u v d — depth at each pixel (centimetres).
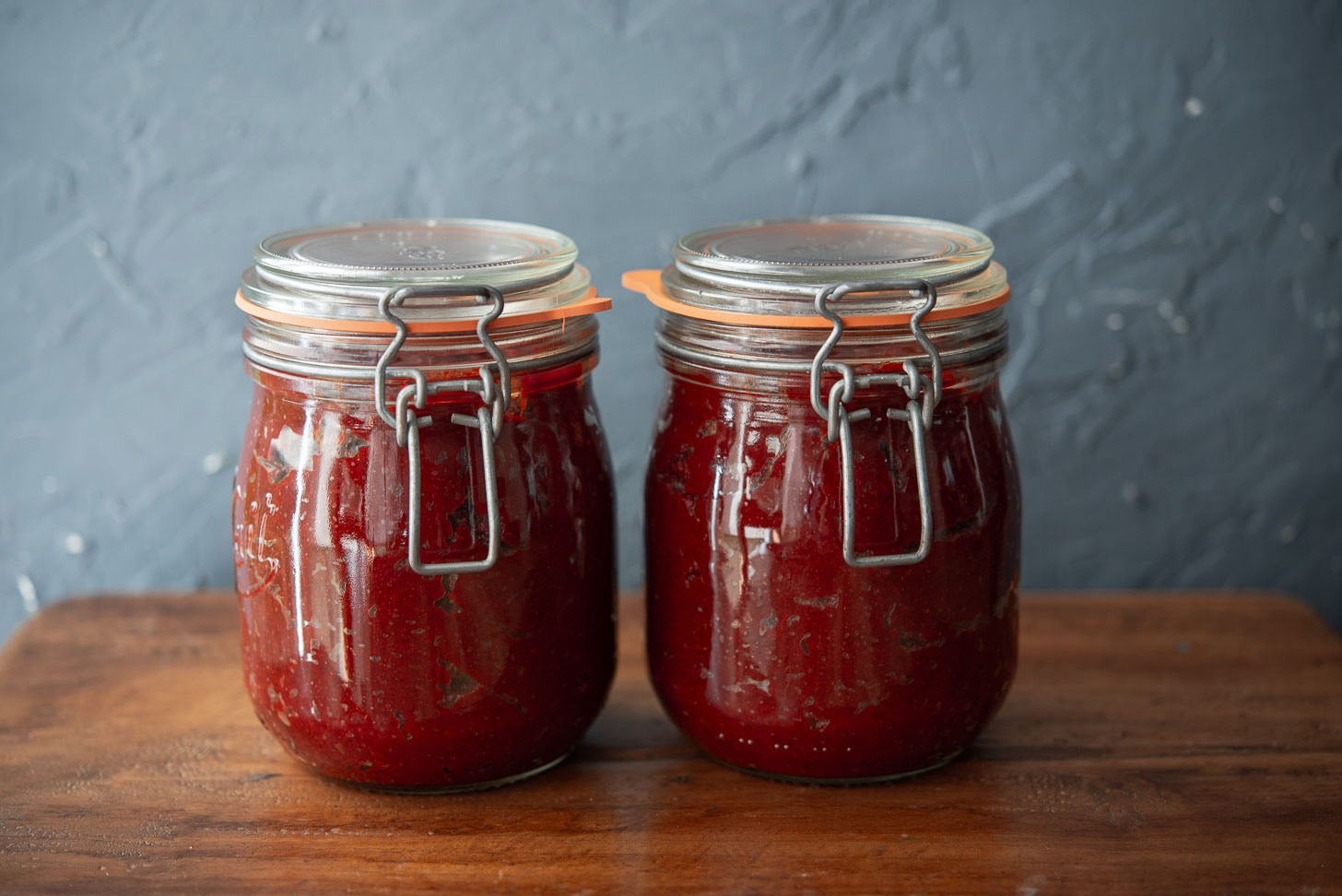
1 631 106
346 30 94
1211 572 106
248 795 72
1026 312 100
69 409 102
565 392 69
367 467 64
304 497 65
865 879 63
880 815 69
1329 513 105
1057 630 95
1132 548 106
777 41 95
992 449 69
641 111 96
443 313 62
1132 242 99
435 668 66
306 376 64
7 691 85
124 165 97
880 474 65
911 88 96
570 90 95
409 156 96
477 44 95
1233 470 104
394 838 67
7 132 96
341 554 65
